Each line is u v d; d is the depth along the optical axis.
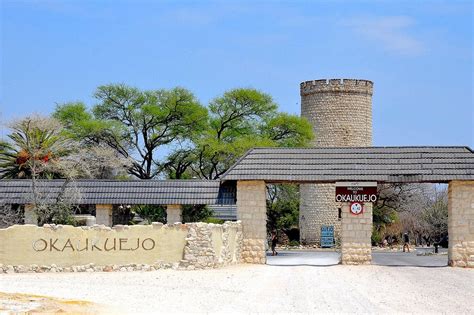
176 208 44.47
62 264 36.22
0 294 25.27
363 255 40.94
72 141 65.25
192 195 44.00
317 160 41.44
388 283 32.75
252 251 41.53
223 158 76.00
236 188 43.38
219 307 24.66
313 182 41.84
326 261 49.88
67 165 57.19
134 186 44.88
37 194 44.94
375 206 83.56
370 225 40.88
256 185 41.59
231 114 82.00
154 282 31.38
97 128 74.69
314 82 84.38
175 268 36.72
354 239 41.03
